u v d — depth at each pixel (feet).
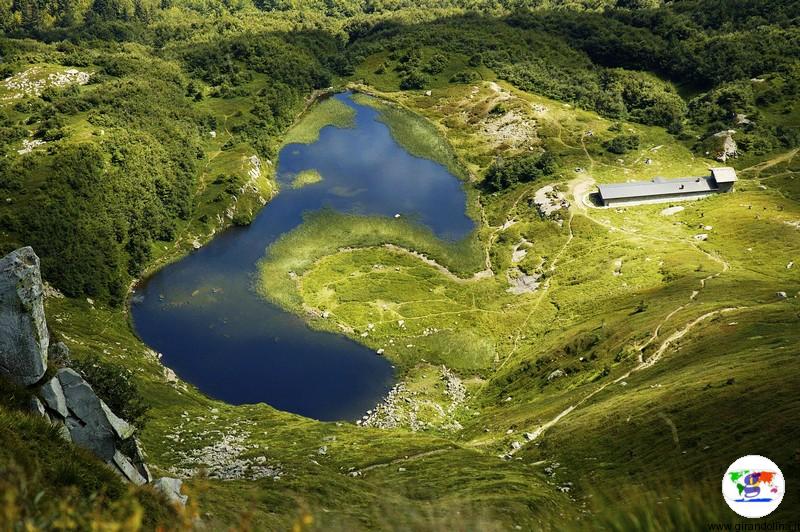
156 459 216.74
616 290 401.29
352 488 190.39
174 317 395.96
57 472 82.79
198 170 544.21
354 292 423.23
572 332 364.38
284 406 330.13
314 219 511.81
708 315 318.45
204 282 430.61
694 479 174.60
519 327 397.39
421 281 441.68
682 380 247.50
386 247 480.23
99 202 436.35
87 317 369.71
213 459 221.05
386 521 115.85
